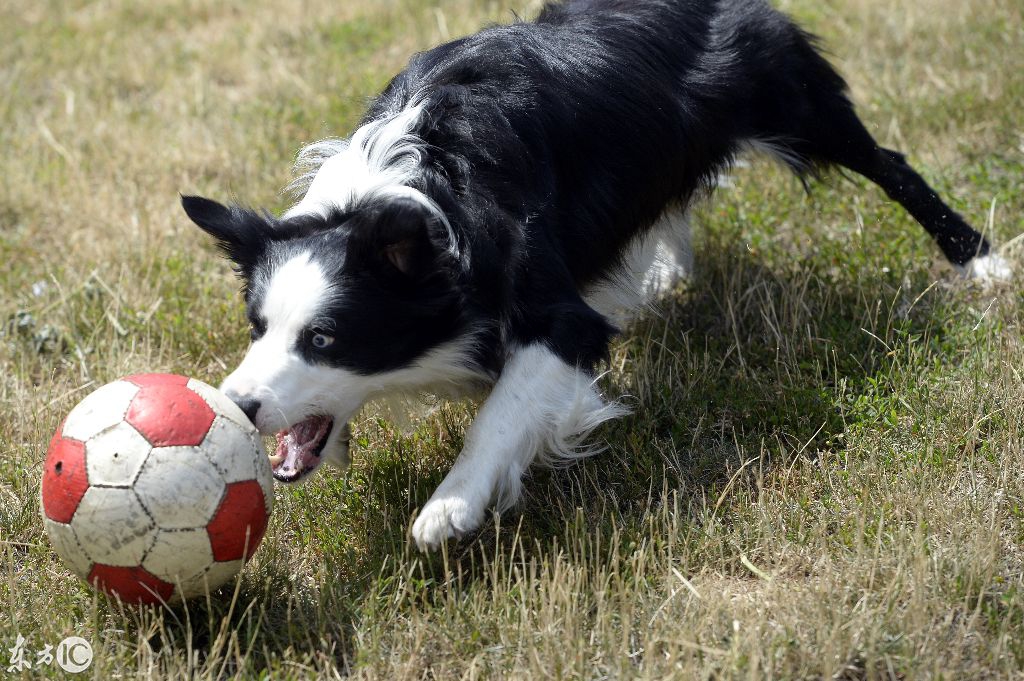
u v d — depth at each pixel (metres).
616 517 4.88
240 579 4.13
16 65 10.35
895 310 6.11
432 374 4.79
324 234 4.48
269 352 4.33
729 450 5.27
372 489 5.10
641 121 5.31
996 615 4.04
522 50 5.07
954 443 5.00
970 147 7.81
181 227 7.66
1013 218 6.91
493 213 4.57
